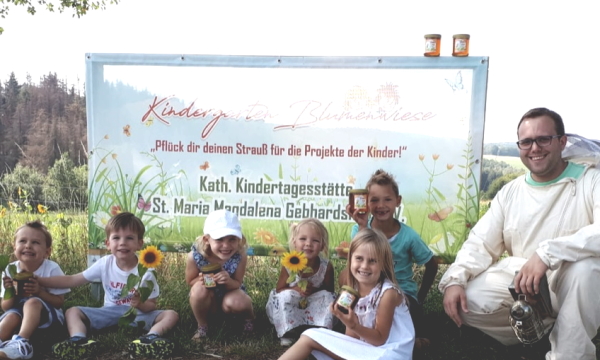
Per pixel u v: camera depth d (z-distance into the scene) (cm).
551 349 368
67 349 376
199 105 508
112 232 429
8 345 362
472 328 440
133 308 411
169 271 578
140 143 515
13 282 404
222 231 411
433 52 483
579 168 379
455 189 489
